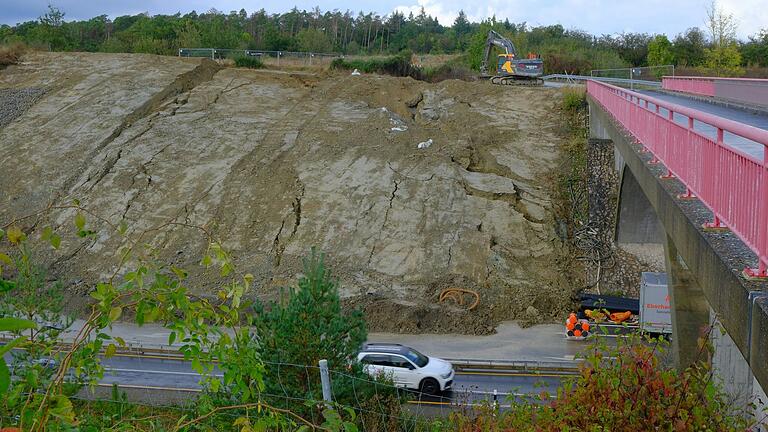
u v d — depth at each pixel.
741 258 6.34
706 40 64.25
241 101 41.38
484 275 26.56
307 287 11.52
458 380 19.08
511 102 40.41
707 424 6.45
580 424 6.84
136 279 5.60
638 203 26.95
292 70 49.28
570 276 27.50
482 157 34.62
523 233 28.92
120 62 46.09
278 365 10.38
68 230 30.19
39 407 4.87
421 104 41.97
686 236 8.25
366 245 28.33
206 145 35.91
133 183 32.94
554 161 34.16
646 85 44.09
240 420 5.62
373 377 13.31
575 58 65.00
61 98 41.50
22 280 11.05
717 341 10.02
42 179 33.81
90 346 5.78
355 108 40.44
